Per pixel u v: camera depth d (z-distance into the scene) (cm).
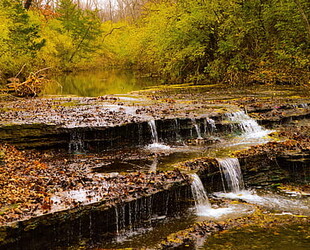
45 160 885
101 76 3516
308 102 1371
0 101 1541
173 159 876
